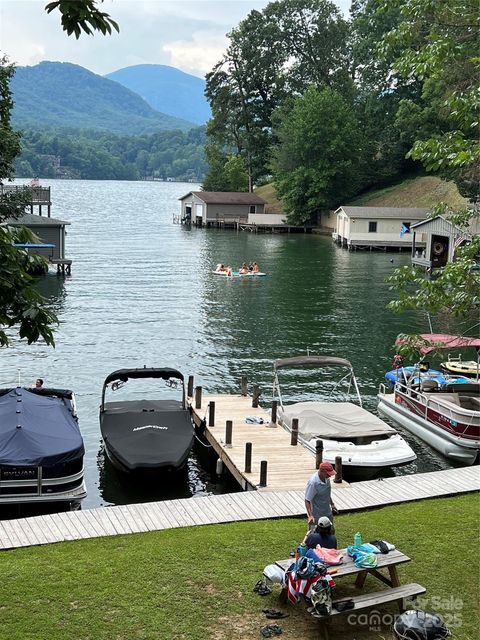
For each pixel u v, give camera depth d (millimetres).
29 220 54656
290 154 97000
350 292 50531
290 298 47875
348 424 21547
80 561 11477
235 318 41219
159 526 13469
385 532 12773
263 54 113500
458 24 11453
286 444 20297
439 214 12555
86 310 42500
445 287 11406
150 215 129625
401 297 11719
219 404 24281
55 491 17391
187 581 10789
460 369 29938
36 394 21797
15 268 7680
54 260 55250
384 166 103562
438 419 22406
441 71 12016
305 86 113375
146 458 18969
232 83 116438
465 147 11219
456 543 12266
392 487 15859
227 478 20312
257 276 57469
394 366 29734
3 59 29641
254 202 105438
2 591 10406
